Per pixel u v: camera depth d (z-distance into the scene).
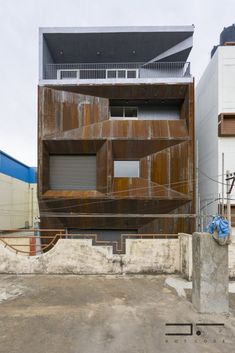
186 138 11.73
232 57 11.96
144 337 4.14
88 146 11.98
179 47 13.23
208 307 5.01
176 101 13.05
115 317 4.84
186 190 11.72
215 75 12.41
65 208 12.16
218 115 11.95
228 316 4.90
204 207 13.93
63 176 12.45
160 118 13.52
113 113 13.63
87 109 12.12
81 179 12.40
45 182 12.03
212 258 5.07
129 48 13.66
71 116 12.04
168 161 11.86
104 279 7.01
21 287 6.41
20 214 25.45
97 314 4.96
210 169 13.10
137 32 12.49
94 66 14.74
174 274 7.39
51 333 4.26
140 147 11.90
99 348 3.83
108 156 11.67
